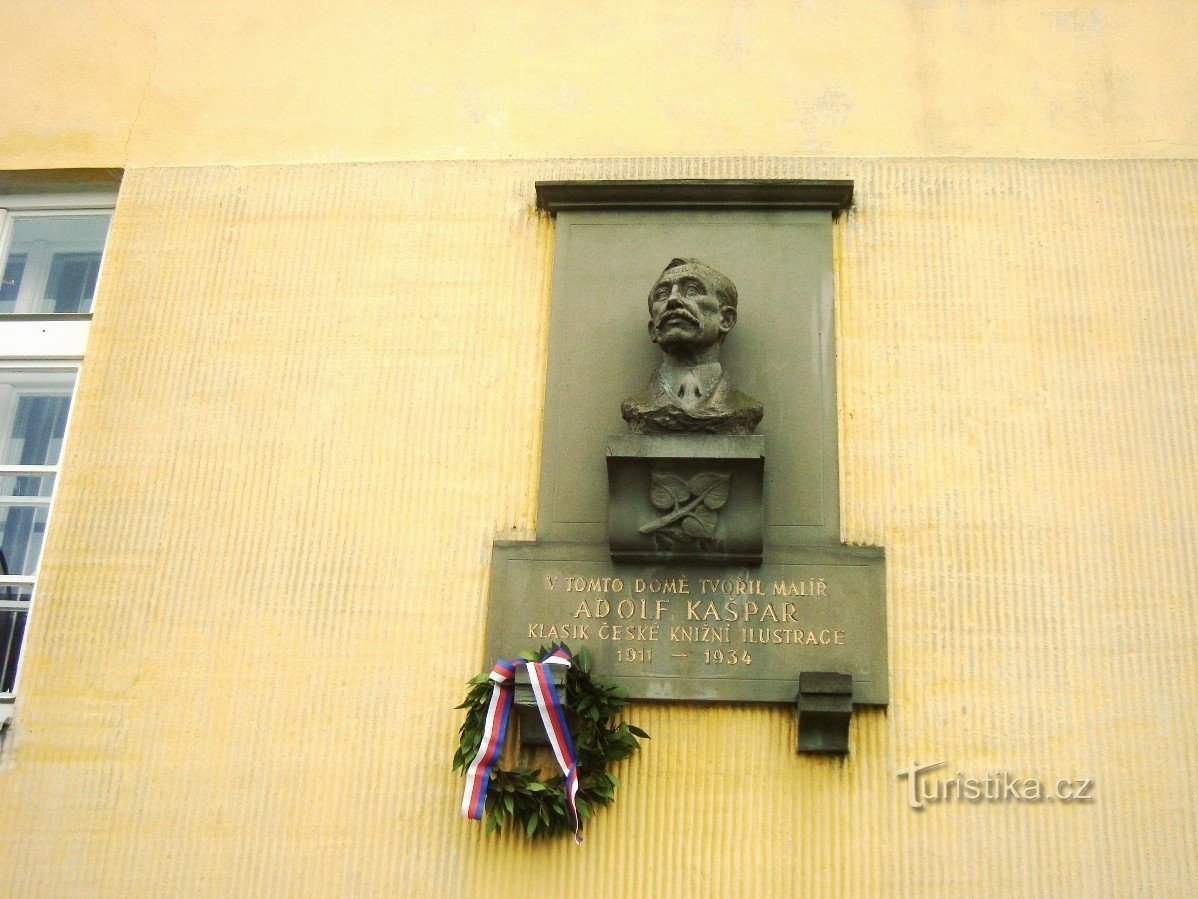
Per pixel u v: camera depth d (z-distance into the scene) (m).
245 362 6.20
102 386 6.19
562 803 5.07
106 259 6.50
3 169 6.77
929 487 5.65
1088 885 4.97
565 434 5.82
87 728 5.51
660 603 5.43
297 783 5.36
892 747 5.23
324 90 6.86
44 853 5.30
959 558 5.52
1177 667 5.29
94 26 7.14
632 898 5.06
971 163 6.34
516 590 5.52
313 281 6.35
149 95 6.93
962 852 5.05
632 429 5.57
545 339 6.11
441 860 5.20
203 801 5.35
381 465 5.91
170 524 5.88
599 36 6.87
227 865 5.24
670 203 6.25
